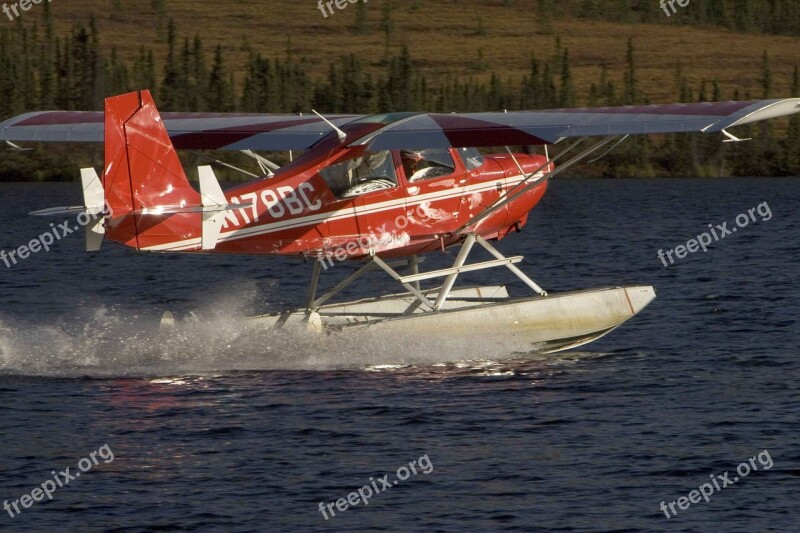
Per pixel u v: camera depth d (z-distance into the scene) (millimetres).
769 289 76062
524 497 34312
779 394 45812
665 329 61562
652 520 32656
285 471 36438
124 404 43938
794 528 31984
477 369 50281
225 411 42969
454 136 49062
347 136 50875
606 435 40125
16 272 93125
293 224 50500
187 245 48188
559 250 108750
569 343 53406
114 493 34656
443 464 37062
